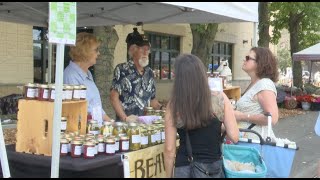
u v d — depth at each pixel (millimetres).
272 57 4207
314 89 21703
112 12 5117
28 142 3525
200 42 13352
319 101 17766
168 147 3285
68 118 3836
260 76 4199
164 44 18484
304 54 17344
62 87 3250
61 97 3156
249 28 25719
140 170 3594
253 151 3701
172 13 5039
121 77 4816
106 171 3311
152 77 5070
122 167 3434
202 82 3188
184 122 3174
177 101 3195
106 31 8062
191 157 3209
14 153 3521
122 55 15367
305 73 33875
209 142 3246
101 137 3496
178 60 3271
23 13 5082
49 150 3402
